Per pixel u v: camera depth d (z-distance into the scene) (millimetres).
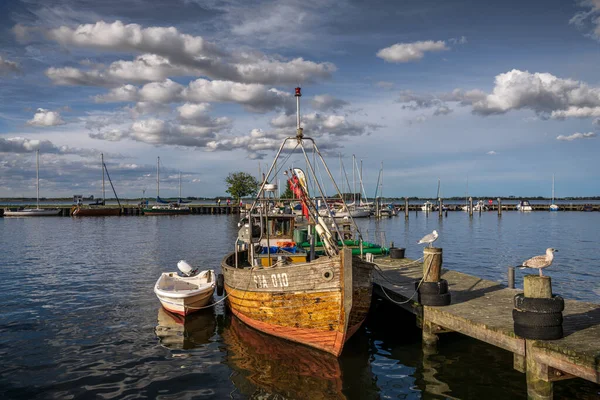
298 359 12000
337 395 9898
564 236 48188
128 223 72438
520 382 10539
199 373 11055
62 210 94312
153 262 29719
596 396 9344
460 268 27562
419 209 117375
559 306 8789
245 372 11117
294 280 12117
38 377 10734
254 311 13570
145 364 11625
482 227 63219
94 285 21844
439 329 12414
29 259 31062
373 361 11914
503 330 9594
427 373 11102
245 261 19438
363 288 12461
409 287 15688
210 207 107688
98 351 12594
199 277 18500
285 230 17375
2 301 18469
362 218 85688
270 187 14859
